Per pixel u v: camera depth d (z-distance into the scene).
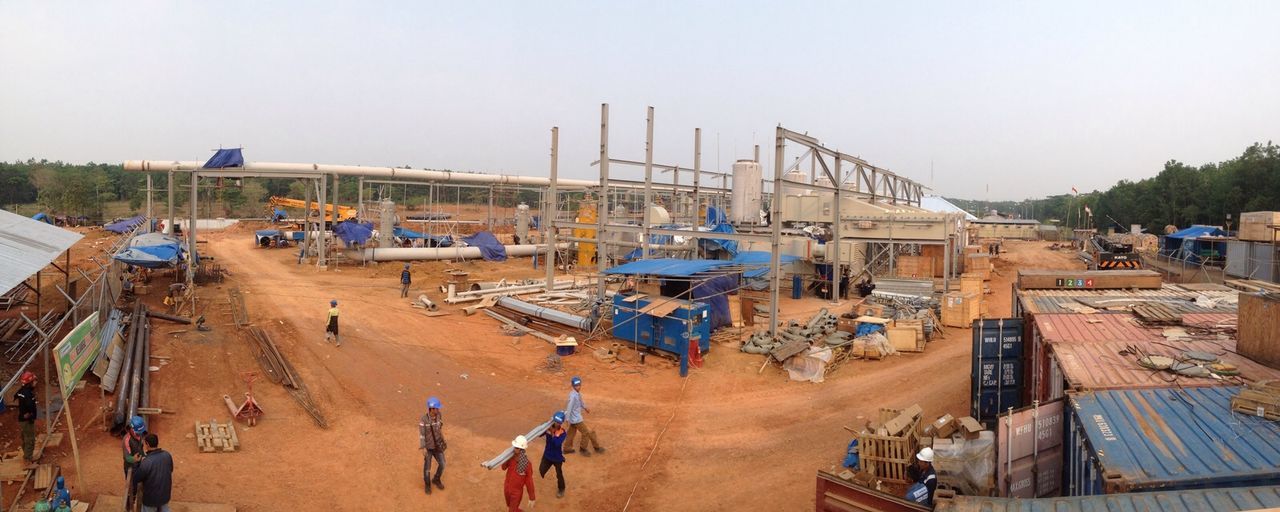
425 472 12.98
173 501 11.89
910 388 20.22
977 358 16.23
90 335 15.16
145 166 43.06
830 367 22.47
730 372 22.25
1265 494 7.07
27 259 15.21
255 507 12.07
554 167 35.09
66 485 11.85
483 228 80.38
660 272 24.59
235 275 36.16
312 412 16.86
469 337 25.69
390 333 25.25
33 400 12.45
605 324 26.70
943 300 30.45
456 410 18.11
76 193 83.25
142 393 16.42
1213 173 100.25
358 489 13.10
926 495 9.80
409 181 57.38
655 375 21.94
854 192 42.97
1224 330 14.27
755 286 40.16
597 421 17.55
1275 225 41.38
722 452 15.45
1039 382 14.58
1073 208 163.75
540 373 21.80
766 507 12.64
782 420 17.62
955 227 48.75
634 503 12.83
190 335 21.98
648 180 32.75
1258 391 9.39
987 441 11.53
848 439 16.09
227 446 14.28
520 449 11.73
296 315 26.23
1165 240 63.84
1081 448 9.46
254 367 19.88
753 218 46.00
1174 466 7.95
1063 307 17.55
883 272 50.06
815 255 42.03
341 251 44.97
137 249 26.92
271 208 92.38
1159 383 10.80
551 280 34.81
